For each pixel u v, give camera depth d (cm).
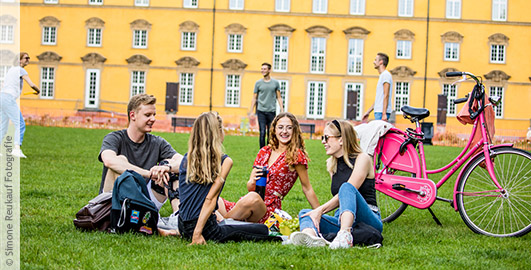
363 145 702
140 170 602
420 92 4075
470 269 465
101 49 4091
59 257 464
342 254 495
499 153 629
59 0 4084
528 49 4066
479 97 652
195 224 534
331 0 4088
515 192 622
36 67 4084
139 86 4100
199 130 532
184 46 4100
